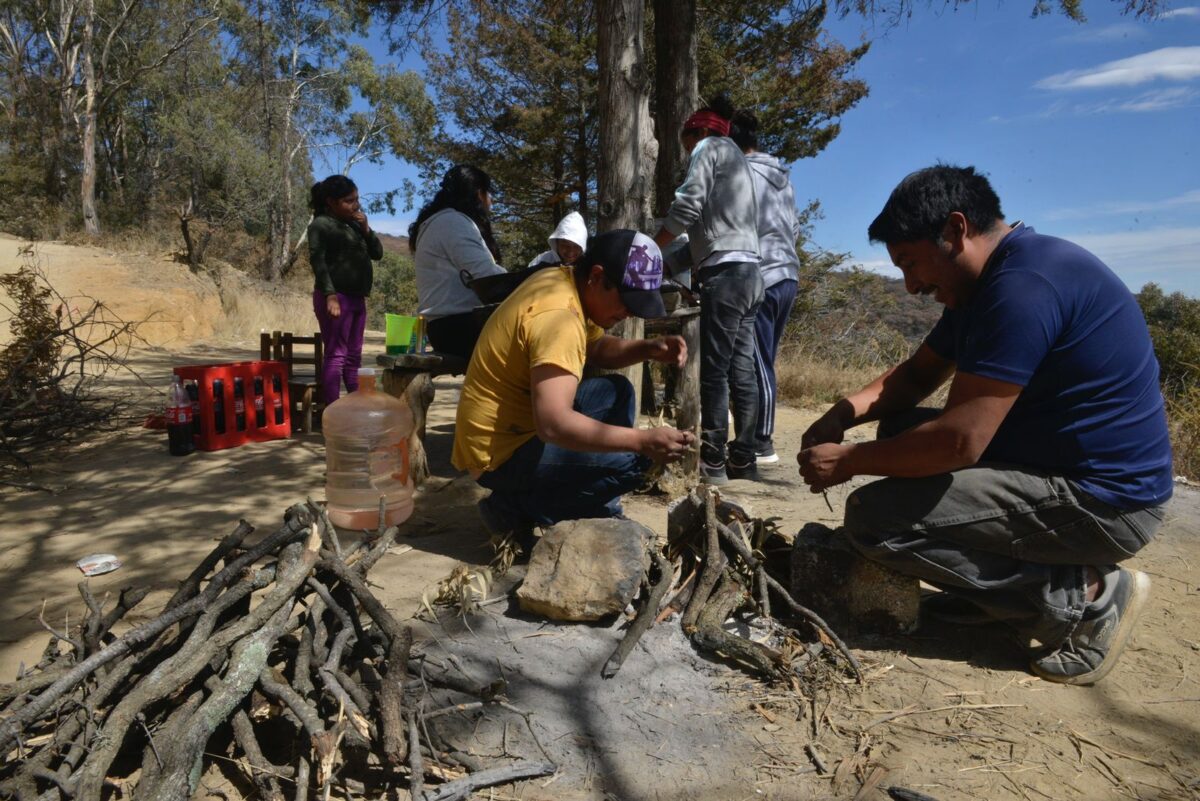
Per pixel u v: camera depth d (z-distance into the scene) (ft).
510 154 51.49
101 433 17.71
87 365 29.91
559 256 15.90
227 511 12.21
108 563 9.89
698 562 8.71
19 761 5.43
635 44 14.02
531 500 9.91
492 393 9.46
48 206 86.99
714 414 14.20
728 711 7.01
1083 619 7.38
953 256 7.23
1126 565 10.74
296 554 7.16
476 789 5.89
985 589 7.53
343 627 6.77
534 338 8.55
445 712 6.31
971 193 7.18
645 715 6.88
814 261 43.70
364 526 11.16
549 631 8.12
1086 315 6.90
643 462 9.91
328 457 11.68
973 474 7.30
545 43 46.70
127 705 5.51
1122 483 7.01
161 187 101.04
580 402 9.79
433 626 8.20
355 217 18.24
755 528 9.06
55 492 13.10
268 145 101.24
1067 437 7.09
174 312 42.75
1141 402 7.04
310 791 5.73
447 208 15.43
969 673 7.70
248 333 46.91
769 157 15.78
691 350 14.43
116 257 47.44
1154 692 7.45
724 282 13.75
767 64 44.01
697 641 7.82
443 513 12.10
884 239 7.50
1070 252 7.04
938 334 8.79
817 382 25.50
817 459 7.82
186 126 92.79
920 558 7.57
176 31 101.96
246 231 107.65
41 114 96.58
